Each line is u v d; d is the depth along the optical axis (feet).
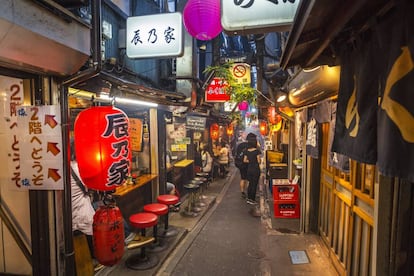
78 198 13.89
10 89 10.79
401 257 9.16
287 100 24.44
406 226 9.09
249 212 29.09
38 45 8.87
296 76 18.45
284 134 41.75
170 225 24.62
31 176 10.94
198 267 17.67
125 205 21.18
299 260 18.04
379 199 9.48
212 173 46.68
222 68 27.25
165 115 26.53
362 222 12.62
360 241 12.68
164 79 26.78
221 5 10.00
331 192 17.89
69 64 10.59
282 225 24.48
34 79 10.62
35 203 11.09
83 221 13.85
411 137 4.88
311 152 18.74
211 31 11.72
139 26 17.67
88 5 10.84
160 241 20.65
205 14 11.26
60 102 11.14
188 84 26.08
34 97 10.70
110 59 17.35
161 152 25.71
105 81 13.26
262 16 9.80
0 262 12.19
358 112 7.29
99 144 10.27
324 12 6.82
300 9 6.60
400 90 5.11
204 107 37.96
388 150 5.30
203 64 39.29
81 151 10.40
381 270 9.52
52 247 11.27
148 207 20.21
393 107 5.24
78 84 11.93
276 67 30.63
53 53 9.59
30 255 11.61
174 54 17.35
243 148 36.11
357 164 13.15
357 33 7.43
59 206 11.37
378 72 6.55
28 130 10.78
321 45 8.39
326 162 19.81
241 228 24.36
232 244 20.99
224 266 17.76
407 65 4.98
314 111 18.25
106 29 17.53
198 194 31.89
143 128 25.27
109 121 10.43
